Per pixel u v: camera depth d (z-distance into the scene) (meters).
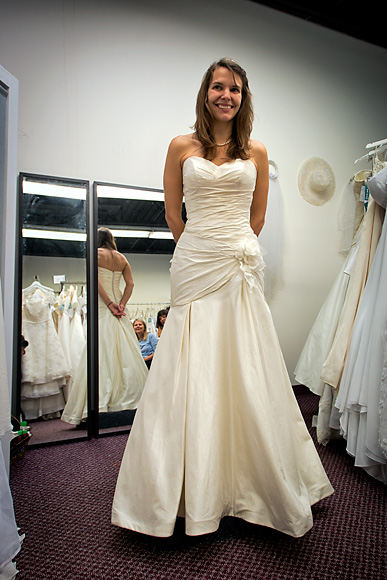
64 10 2.33
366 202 2.15
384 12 3.14
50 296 2.25
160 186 2.58
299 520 1.13
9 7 2.21
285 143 3.05
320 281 3.18
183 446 1.18
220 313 1.33
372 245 1.88
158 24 2.59
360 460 1.62
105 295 2.38
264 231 2.83
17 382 2.12
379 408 1.52
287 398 1.37
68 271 2.29
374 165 1.95
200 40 2.73
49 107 2.29
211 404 1.22
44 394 2.18
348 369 1.76
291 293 3.05
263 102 2.97
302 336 3.10
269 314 1.36
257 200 1.55
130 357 2.41
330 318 2.35
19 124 2.23
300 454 1.36
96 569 1.11
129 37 2.50
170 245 2.57
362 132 3.45
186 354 1.27
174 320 1.36
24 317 2.18
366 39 3.41
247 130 1.39
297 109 3.12
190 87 2.69
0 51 2.19
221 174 1.30
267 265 2.83
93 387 2.30
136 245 2.48
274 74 3.02
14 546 1.04
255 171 1.39
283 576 1.08
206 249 1.33
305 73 3.16
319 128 3.22
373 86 3.52
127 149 2.49
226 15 2.82
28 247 2.22
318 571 1.10
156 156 2.57
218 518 1.16
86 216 2.35
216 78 1.32
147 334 2.47
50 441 2.09
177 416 1.21
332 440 2.06
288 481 1.20
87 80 2.38
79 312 2.31
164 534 1.10
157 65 2.58
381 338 1.57
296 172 3.10
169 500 1.14
